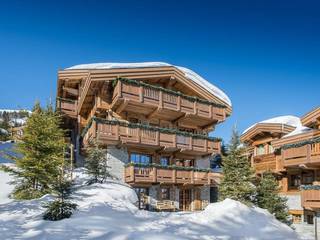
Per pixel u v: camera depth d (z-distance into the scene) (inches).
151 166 708.7
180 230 406.0
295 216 792.9
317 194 654.5
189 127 916.6
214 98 887.7
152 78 791.7
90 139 679.7
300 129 868.6
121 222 408.2
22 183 595.5
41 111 656.4
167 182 729.0
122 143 708.0
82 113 932.6
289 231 493.7
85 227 366.0
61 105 934.4
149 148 783.1
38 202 490.9
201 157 900.0
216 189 901.8
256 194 695.1
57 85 924.0
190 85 848.3
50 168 591.2
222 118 875.4
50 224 379.2
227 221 471.8
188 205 828.0
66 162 634.8
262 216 525.7
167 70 802.8
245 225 468.1
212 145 852.0
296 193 797.9
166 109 770.8
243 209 525.0
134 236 345.7
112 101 744.3
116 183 645.9
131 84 716.7
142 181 689.6
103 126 671.8
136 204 609.3
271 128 909.2
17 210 448.8
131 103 728.3
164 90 768.9
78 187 582.9
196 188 840.3
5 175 714.2
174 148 778.2
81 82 874.8
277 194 703.1
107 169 705.6
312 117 757.9
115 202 514.6
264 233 450.3
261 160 925.2
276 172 848.9
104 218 412.2
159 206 747.4
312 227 722.8
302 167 737.0
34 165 593.3
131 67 749.9
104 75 707.4
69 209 425.4
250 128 984.9
